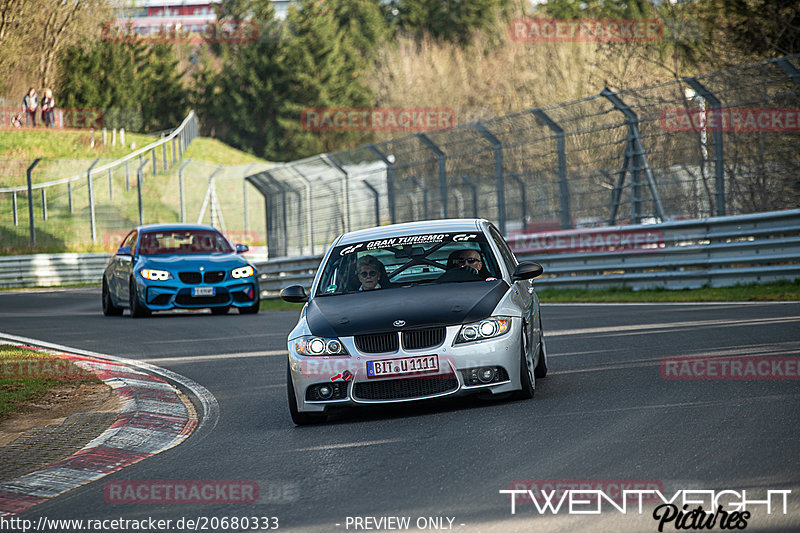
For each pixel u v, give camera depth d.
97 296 93.62
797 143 59.22
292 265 85.06
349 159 85.56
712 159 60.59
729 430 20.22
